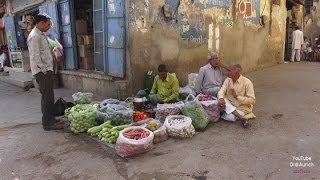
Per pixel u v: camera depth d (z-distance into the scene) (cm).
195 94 612
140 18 664
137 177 361
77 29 843
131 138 417
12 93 899
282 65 1341
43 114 532
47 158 422
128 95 668
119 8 654
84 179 363
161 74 585
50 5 885
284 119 539
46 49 523
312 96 703
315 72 1099
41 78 519
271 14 1241
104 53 715
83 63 855
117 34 671
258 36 1154
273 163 379
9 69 1220
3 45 1354
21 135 514
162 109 520
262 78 977
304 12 1778
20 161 415
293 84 859
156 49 709
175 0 738
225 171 364
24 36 1168
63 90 873
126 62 671
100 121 521
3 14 1319
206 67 606
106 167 389
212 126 516
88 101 613
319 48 1642
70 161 410
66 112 564
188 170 371
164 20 718
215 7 882
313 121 525
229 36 965
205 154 411
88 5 883
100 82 754
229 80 542
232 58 996
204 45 853
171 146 441
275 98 693
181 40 773
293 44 1528
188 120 480
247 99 526
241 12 1016
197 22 817
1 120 612
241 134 476
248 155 403
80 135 503
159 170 374
